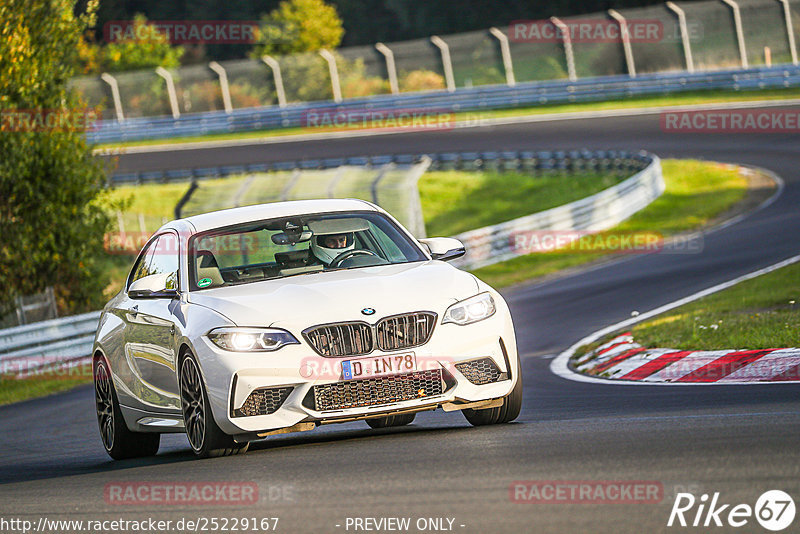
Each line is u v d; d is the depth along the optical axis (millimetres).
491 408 24703
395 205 116562
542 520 14172
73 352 68000
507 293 74625
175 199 150500
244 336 22406
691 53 174125
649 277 68938
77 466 28281
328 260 25750
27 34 71438
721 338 38000
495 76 188625
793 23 170125
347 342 22375
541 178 136625
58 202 75438
